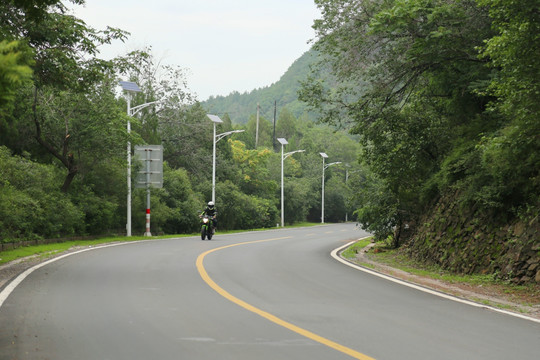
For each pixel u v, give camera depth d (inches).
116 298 398.6
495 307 410.3
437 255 731.4
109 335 284.7
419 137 855.1
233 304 384.8
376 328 313.9
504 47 470.3
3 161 918.4
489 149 583.2
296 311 363.3
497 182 621.9
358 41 813.2
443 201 789.9
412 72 809.5
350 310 372.2
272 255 835.4
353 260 800.9
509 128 557.6
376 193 1112.8
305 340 280.2
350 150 4904.0
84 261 666.2
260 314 349.4
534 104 466.0
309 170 3890.3
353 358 246.5
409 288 500.7
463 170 736.3
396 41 797.9
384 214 1091.9
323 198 3474.4
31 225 962.1
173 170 1819.6
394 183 955.3
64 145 1111.6
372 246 1199.6
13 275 515.8
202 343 270.4
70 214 1069.8
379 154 888.3
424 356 252.5
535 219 550.3
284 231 2001.7
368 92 864.9
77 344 265.1
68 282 476.7
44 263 633.0
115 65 768.9
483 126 756.6
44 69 572.4
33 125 1088.8
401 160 884.0
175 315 341.1
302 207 3181.6
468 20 695.1
